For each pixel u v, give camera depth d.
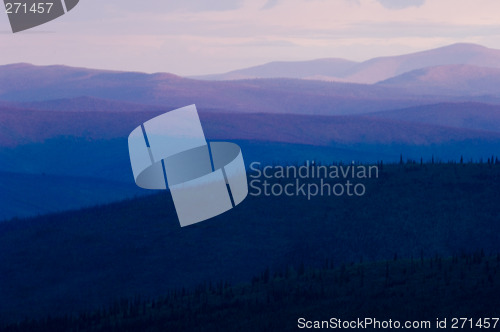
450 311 109.44
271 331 114.88
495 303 109.81
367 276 132.62
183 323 127.38
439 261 135.12
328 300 123.38
